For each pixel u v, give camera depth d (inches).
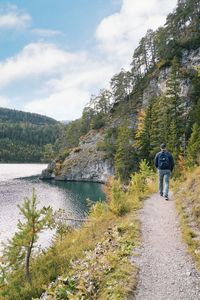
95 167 3582.7
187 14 3737.7
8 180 3521.2
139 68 4485.7
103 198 2201.0
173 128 2021.4
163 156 530.0
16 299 327.6
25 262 382.9
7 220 1493.6
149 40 4377.5
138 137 2625.5
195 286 242.7
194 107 2396.7
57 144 7017.7
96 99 5049.2
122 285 245.9
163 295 231.6
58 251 425.7
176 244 324.5
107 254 306.5
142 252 309.6
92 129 4436.5
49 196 2314.2
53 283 312.3
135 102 3937.0
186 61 3316.9
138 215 440.5
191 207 413.4
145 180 717.9
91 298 243.6
